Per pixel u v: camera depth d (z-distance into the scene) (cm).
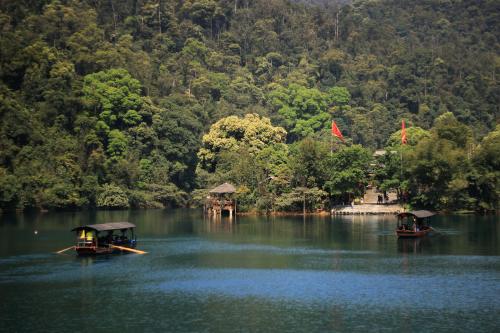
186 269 9250
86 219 16612
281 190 18450
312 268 9300
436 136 19300
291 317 6750
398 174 18288
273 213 18338
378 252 10769
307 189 17862
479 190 18212
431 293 7700
